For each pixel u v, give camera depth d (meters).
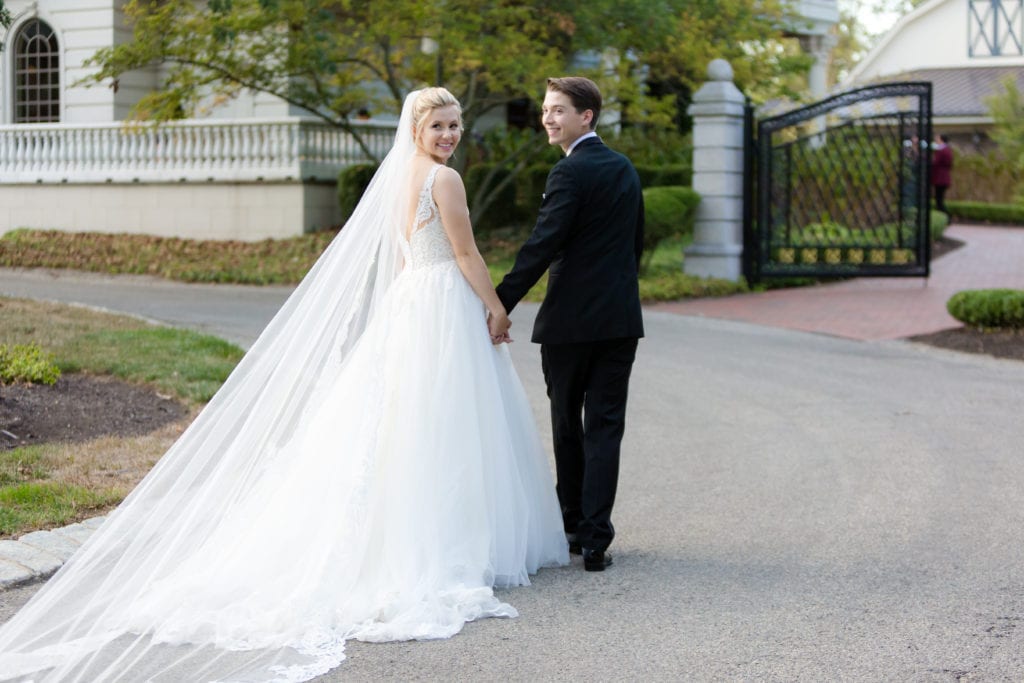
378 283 4.82
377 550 4.39
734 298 15.03
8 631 3.95
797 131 18.52
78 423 7.00
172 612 4.11
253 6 15.72
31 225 20.05
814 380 9.63
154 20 15.42
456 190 4.77
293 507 4.48
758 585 4.68
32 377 7.66
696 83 18.00
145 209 19.22
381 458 4.50
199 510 4.48
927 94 15.63
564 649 3.99
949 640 4.08
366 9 15.73
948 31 40.44
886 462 6.83
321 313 4.78
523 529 4.71
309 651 3.91
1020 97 25.41
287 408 4.66
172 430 7.01
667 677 3.76
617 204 4.88
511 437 4.85
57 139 19.94
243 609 4.15
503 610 4.32
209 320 11.78
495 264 16.66
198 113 21.14
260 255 17.25
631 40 16.52
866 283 16.84
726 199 15.80
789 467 6.73
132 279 16.19
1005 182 30.66
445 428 4.54
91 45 21.31
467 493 4.54
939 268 18.83
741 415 8.23
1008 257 20.55
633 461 6.89
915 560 5.00
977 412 8.34
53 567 4.67
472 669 3.81
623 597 4.54
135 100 21.53
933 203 27.23
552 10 16.00
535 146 18.64
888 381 9.61
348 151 19.27
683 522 5.62
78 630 3.99
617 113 21.69
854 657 3.92
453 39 14.80
